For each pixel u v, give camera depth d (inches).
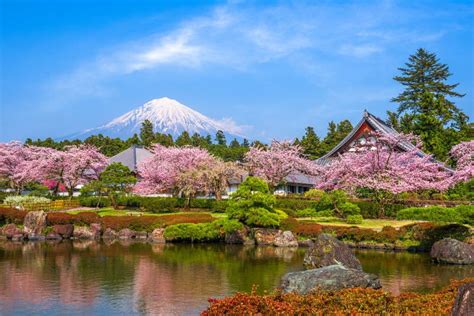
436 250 965.2
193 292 669.9
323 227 1253.7
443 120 2647.6
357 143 2107.5
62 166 2081.7
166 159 1935.3
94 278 774.5
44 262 945.5
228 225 1267.2
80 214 1491.1
